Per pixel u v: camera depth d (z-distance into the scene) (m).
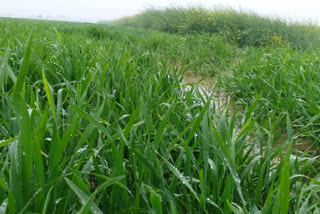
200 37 7.96
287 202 0.85
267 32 9.62
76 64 2.62
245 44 9.68
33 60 2.54
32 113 1.20
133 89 2.17
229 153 1.38
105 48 3.88
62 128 1.50
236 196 1.39
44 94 2.45
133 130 1.57
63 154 1.32
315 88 3.06
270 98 3.24
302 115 2.79
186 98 2.37
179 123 1.73
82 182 0.97
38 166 0.96
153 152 1.27
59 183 1.10
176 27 12.34
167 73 2.99
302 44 9.39
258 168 1.59
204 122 1.34
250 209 1.28
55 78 2.46
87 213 0.88
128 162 1.55
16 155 1.10
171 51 6.28
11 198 0.88
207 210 1.31
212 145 1.47
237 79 3.82
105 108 1.84
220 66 5.54
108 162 1.56
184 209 1.51
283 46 8.84
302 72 3.62
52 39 4.43
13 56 2.89
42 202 0.99
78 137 1.51
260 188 1.37
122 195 1.18
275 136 2.09
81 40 4.48
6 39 3.51
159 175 1.26
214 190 1.31
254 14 10.66
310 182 1.52
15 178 0.96
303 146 2.44
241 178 1.46
